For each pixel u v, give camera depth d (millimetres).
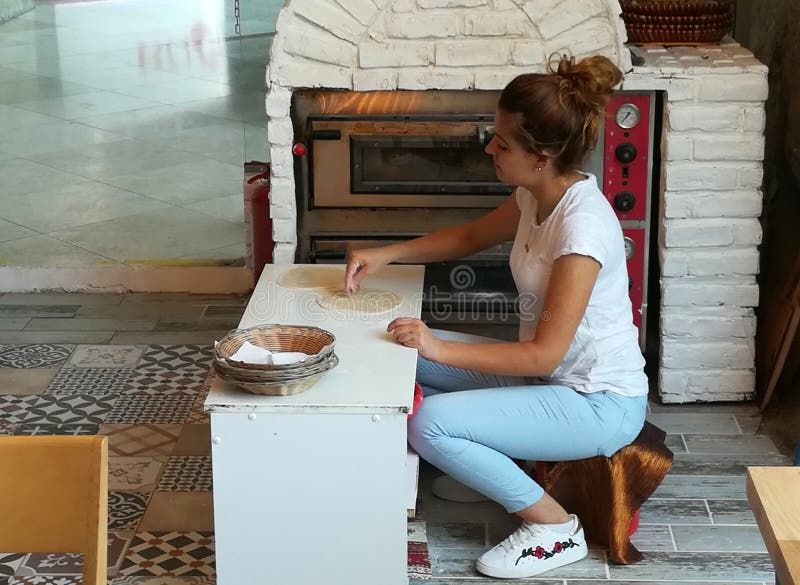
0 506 1592
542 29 3082
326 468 2307
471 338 2885
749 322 3361
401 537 2355
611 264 2545
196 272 4395
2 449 1582
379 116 3189
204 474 3096
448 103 3182
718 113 3170
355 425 2266
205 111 7035
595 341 2580
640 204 3312
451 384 2877
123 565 2674
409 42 3107
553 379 2652
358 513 2342
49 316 4184
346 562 2383
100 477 1568
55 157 6074
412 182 3277
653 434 2729
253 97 7215
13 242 4766
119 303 4312
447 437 2541
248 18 7082
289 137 3201
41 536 1596
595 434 2580
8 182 5637
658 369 3527
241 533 2367
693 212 3260
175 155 6102
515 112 2424
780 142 3752
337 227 3336
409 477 2533
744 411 3416
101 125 6746
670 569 2658
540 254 2557
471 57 3113
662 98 3279
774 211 3781
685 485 3023
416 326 2486
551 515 2629
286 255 3320
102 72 8227
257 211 4004
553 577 2633
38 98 7453
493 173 3270
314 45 3105
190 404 3500
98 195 5422
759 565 2672
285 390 2260
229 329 4062
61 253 4625
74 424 3371
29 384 3621
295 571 2395
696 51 3344
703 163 3221
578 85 2418
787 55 3658
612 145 3254
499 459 2568
